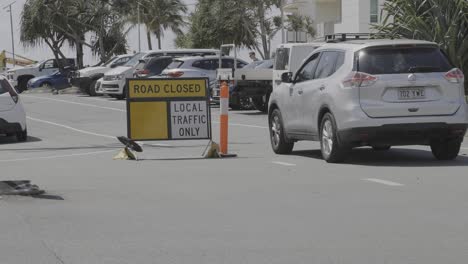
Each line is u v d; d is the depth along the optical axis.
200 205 11.44
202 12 83.75
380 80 15.63
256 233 9.50
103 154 19.86
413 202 11.38
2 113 24.92
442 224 9.83
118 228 9.90
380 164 16.11
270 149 20.48
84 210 11.16
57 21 81.06
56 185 13.66
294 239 9.15
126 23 84.62
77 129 29.95
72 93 61.22
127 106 18.42
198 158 18.17
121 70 50.28
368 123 15.56
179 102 18.59
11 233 9.69
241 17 79.31
